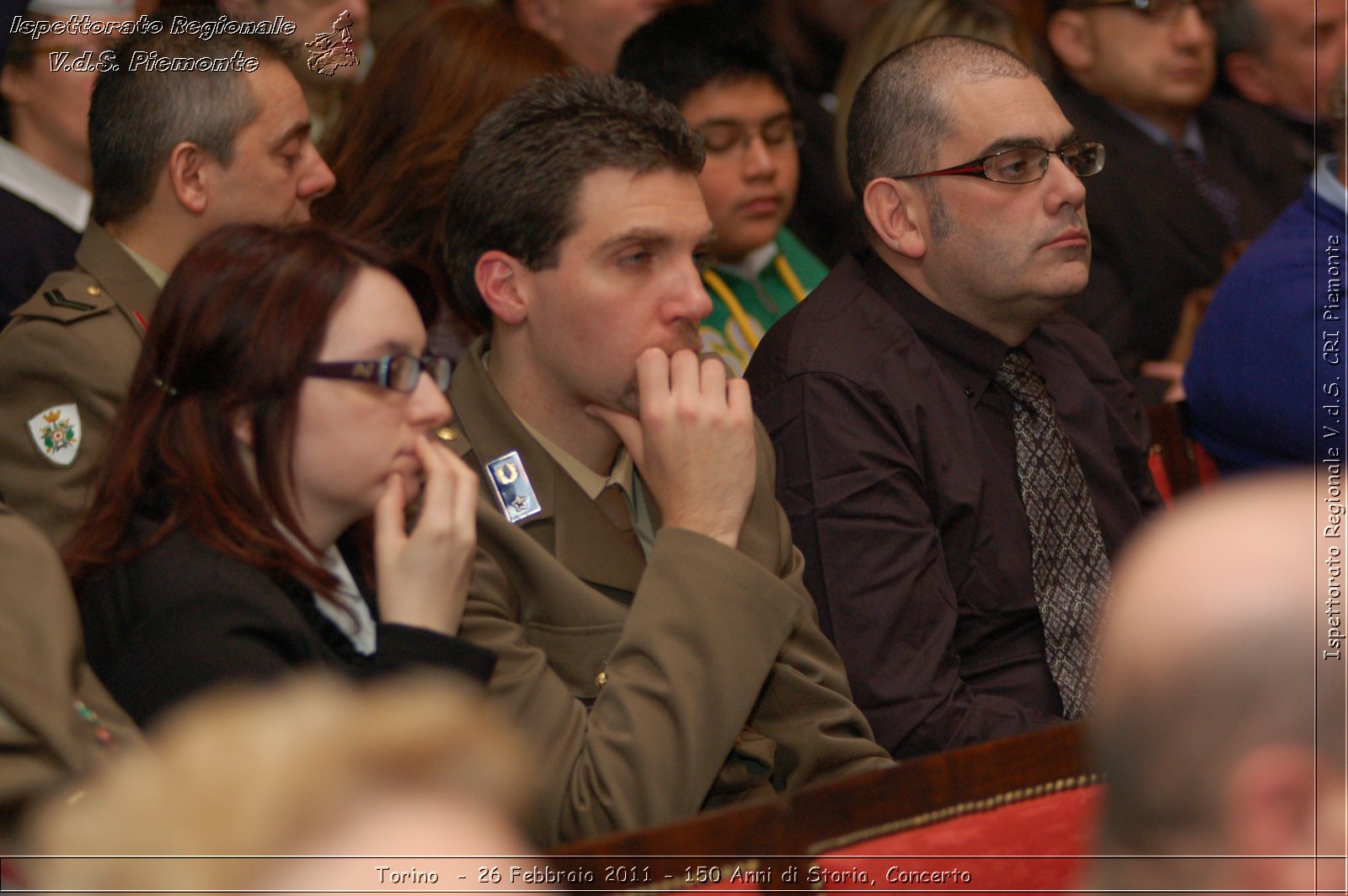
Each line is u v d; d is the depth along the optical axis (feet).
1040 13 26.08
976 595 14.08
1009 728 13.05
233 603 9.59
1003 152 14.02
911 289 14.88
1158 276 22.72
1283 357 16.93
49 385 13.26
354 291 9.98
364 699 4.63
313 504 10.12
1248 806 4.97
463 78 17.13
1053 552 14.35
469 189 12.13
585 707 11.37
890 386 14.12
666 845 8.50
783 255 21.06
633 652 11.09
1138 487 16.31
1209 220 23.27
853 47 22.31
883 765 12.12
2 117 18.13
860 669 13.28
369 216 17.08
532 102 12.03
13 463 13.21
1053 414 14.93
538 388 12.36
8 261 17.75
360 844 4.11
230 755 4.28
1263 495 5.32
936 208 14.37
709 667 11.00
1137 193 22.91
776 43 20.45
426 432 10.47
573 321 11.82
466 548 10.25
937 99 14.33
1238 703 4.95
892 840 9.10
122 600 9.91
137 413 10.11
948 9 21.65
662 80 19.31
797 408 14.16
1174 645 5.04
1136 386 21.71
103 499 10.16
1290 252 17.15
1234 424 17.62
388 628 9.84
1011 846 9.31
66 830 4.29
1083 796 9.58
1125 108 24.13
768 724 12.20
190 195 14.38
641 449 12.08
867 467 13.64
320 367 9.82
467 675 9.77
